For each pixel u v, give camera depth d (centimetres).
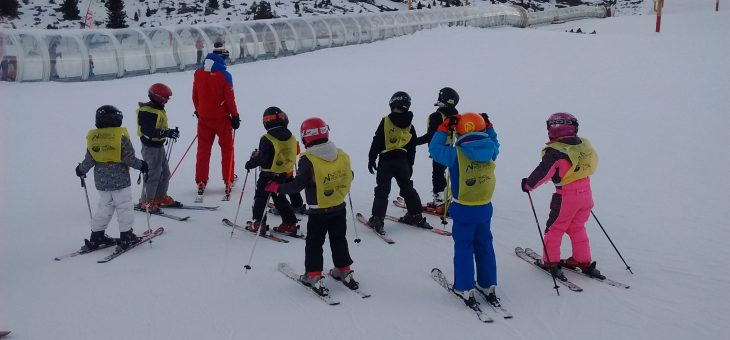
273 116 615
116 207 584
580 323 453
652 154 946
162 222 682
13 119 1166
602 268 559
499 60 1806
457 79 1605
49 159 941
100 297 488
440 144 475
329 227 514
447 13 2792
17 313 457
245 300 488
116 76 1694
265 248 605
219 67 764
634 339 429
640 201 752
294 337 429
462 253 480
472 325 450
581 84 1459
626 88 1390
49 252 588
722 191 775
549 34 2150
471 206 473
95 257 575
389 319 459
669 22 3031
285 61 1983
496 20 2973
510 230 668
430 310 474
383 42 2239
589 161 513
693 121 1110
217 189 829
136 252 589
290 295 498
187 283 518
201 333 433
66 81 1597
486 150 462
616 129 1095
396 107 632
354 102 1403
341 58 2002
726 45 1842
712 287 511
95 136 570
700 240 621
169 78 1697
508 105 1325
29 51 1554
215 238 632
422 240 632
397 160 650
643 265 563
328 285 521
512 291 509
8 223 672
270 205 738
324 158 489
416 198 664
